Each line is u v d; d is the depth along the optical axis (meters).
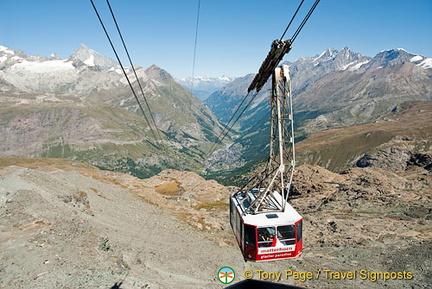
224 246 69.56
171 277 43.69
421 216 79.38
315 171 148.12
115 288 32.78
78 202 71.44
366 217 83.56
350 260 55.84
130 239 58.91
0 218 45.88
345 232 72.94
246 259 25.91
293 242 25.28
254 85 27.86
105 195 103.19
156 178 189.00
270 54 21.27
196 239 72.06
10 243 38.88
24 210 49.16
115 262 40.91
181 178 186.00
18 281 30.72
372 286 45.22
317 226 81.00
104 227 60.97
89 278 33.66
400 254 55.03
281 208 27.22
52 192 69.19
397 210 86.62
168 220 87.06
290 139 26.22
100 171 179.62
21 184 62.44
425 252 53.22
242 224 26.23
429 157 191.38
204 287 42.53
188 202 135.62
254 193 30.73
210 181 179.62
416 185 110.62
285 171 27.66
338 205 98.62
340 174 150.88
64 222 49.19
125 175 180.50
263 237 25.00
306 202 114.38
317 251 62.50
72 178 108.75
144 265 44.88
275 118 27.75
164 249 57.88
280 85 25.50
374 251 58.88
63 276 33.00
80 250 41.62
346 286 45.69
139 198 116.44
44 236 42.97
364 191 104.69
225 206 133.50
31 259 35.75
